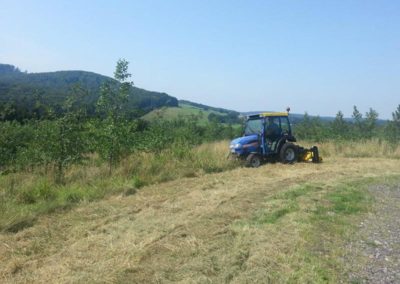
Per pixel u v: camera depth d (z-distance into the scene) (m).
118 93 11.56
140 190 9.64
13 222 6.77
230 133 23.16
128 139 11.55
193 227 6.54
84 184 9.95
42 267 5.16
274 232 6.20
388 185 10.27
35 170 11.04
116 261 5.21
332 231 6.41
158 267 5.00
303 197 8.64
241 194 8.95
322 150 17.77
